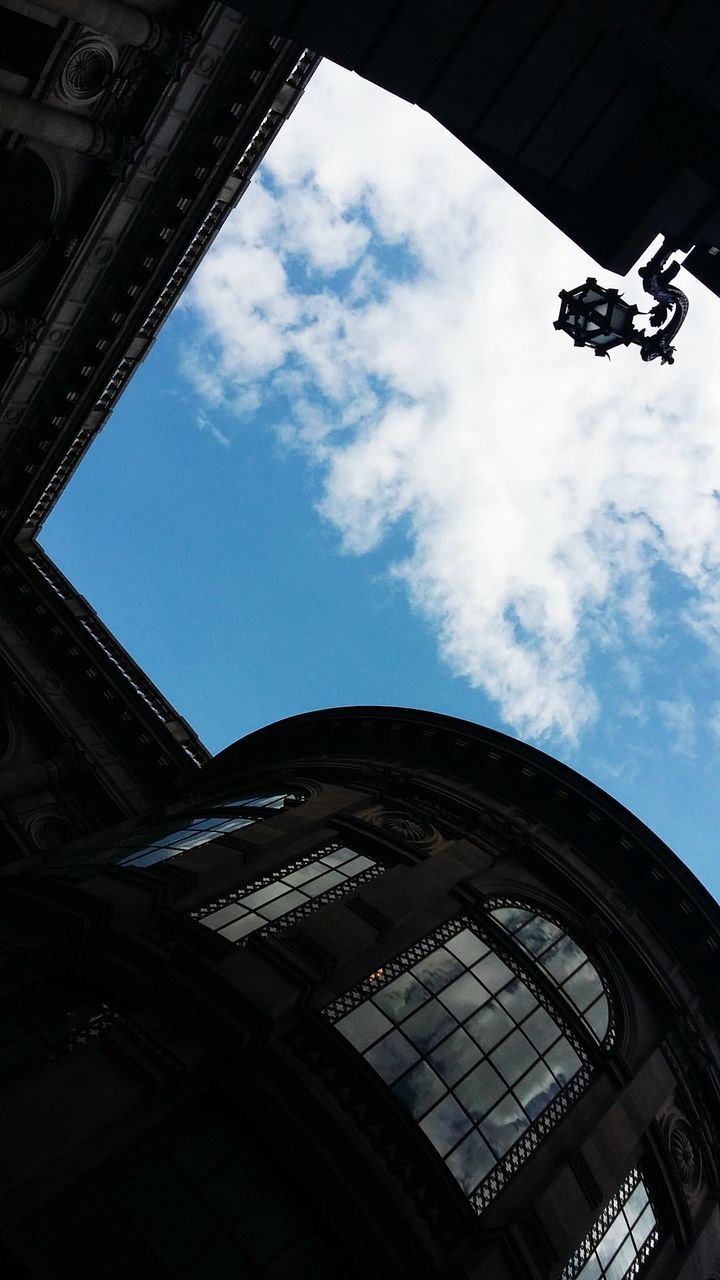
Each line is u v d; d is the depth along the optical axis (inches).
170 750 1181.7
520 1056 621.0
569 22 351.3
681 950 832.3
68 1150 432.8
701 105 346.6
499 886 745.6
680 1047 752.3
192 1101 505.0
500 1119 574.9
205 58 958.4
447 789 888.3
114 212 1035.9
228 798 938.7
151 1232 446.3
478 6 349.7
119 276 1106.1
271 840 729.0
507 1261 505.0
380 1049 556.1
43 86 901.2
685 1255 670.5
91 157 987.9
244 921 617.9
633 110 385.7
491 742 919.7
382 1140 507.8
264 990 538.0
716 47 292.5
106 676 1215.6
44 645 1242.6
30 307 1090.7
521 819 864.9
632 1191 660.7
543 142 398.9
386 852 744.3
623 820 852.0
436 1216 498.0
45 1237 422.3
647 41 309.4
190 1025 521.7
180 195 1054.4
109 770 1154.0
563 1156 588.1
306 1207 492.1
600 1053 672.4
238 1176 485.7
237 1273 452.1
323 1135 495.2
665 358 392.8
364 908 649.0
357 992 585.9
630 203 396.5
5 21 889.5
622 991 744.3
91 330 1144.8
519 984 671.1
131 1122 464.8
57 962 569.6
